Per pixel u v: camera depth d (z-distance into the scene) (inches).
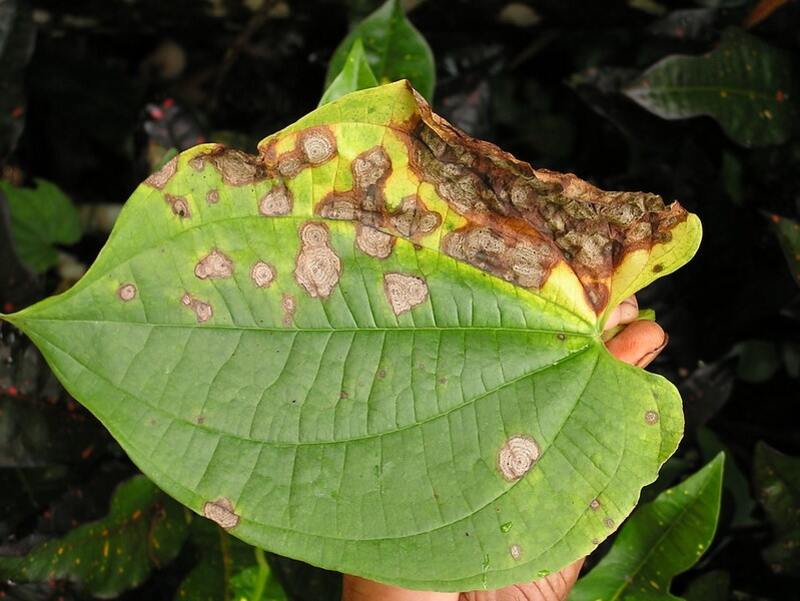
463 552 11.2
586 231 11.7
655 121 19.5
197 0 21.4
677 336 19.3
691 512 16.3
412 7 20.6
